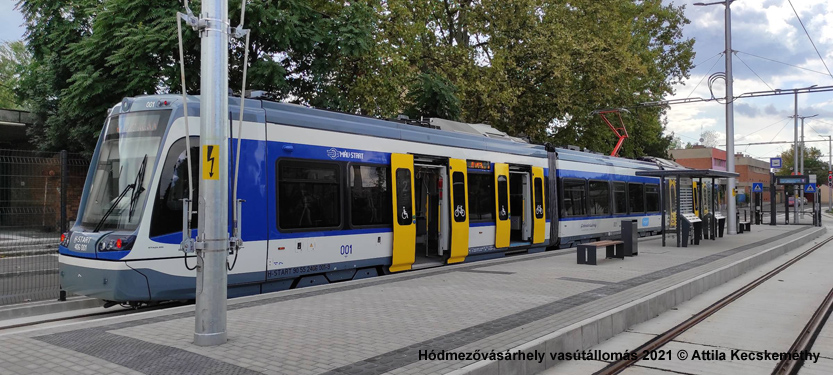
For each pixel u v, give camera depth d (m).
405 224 12.09
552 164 17.92
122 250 8.15
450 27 25.39
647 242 20.66
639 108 31.98
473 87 22.53
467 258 14.07
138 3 14.84
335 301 8.46
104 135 9.30
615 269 12.41
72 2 18.11
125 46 14.42
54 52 19.45
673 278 11.12
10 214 12.84
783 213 58.22
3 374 4.97
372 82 18.81
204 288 5.93
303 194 10.16
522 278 10.89
